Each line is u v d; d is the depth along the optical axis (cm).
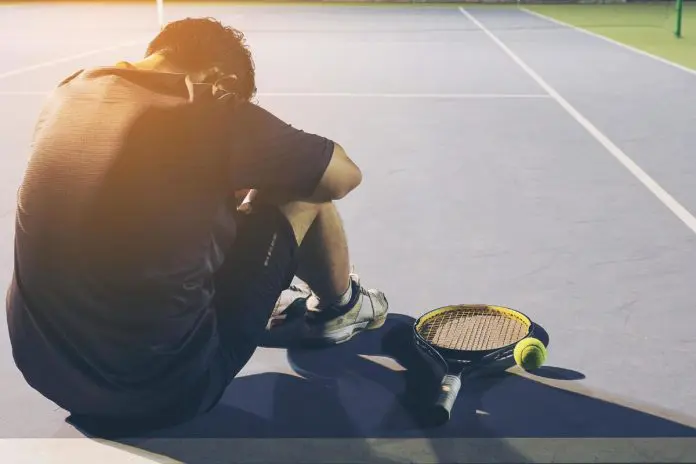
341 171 175
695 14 1510
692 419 190
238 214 183
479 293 263
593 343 227
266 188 169
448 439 184
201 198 158
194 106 158
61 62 877
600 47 989
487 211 349
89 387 166
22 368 170
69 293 156
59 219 153
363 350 226
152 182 154
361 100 631
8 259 296
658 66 809
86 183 153
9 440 185
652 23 1323
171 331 162
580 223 331
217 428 190
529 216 341
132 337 159
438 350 196
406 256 297
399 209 354
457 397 200
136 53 968
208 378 174
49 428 190
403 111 588
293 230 184
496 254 297
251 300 178
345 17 1505
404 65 845
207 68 170
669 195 369
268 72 791
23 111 592
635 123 534
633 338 230
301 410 197
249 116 165
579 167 423
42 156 156
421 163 436
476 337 207
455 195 374
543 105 604
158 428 181
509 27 1288
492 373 209
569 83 711
